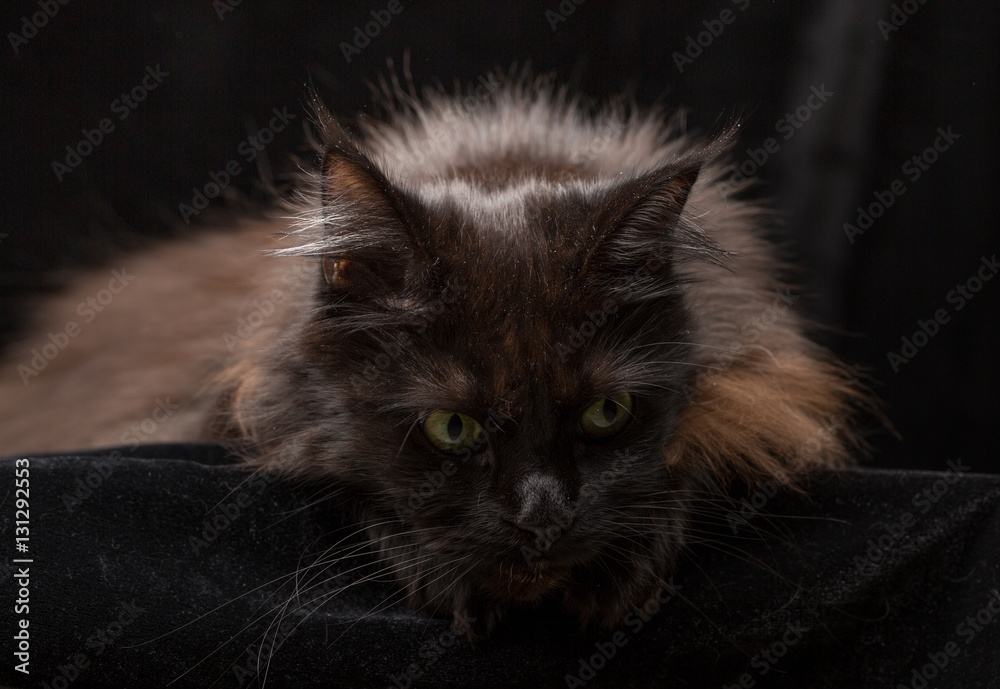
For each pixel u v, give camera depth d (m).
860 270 0.96
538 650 0.65
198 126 0.96
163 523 0.66
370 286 0.65
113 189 0.97
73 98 0.95
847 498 0.67
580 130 0.81
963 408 0.97
